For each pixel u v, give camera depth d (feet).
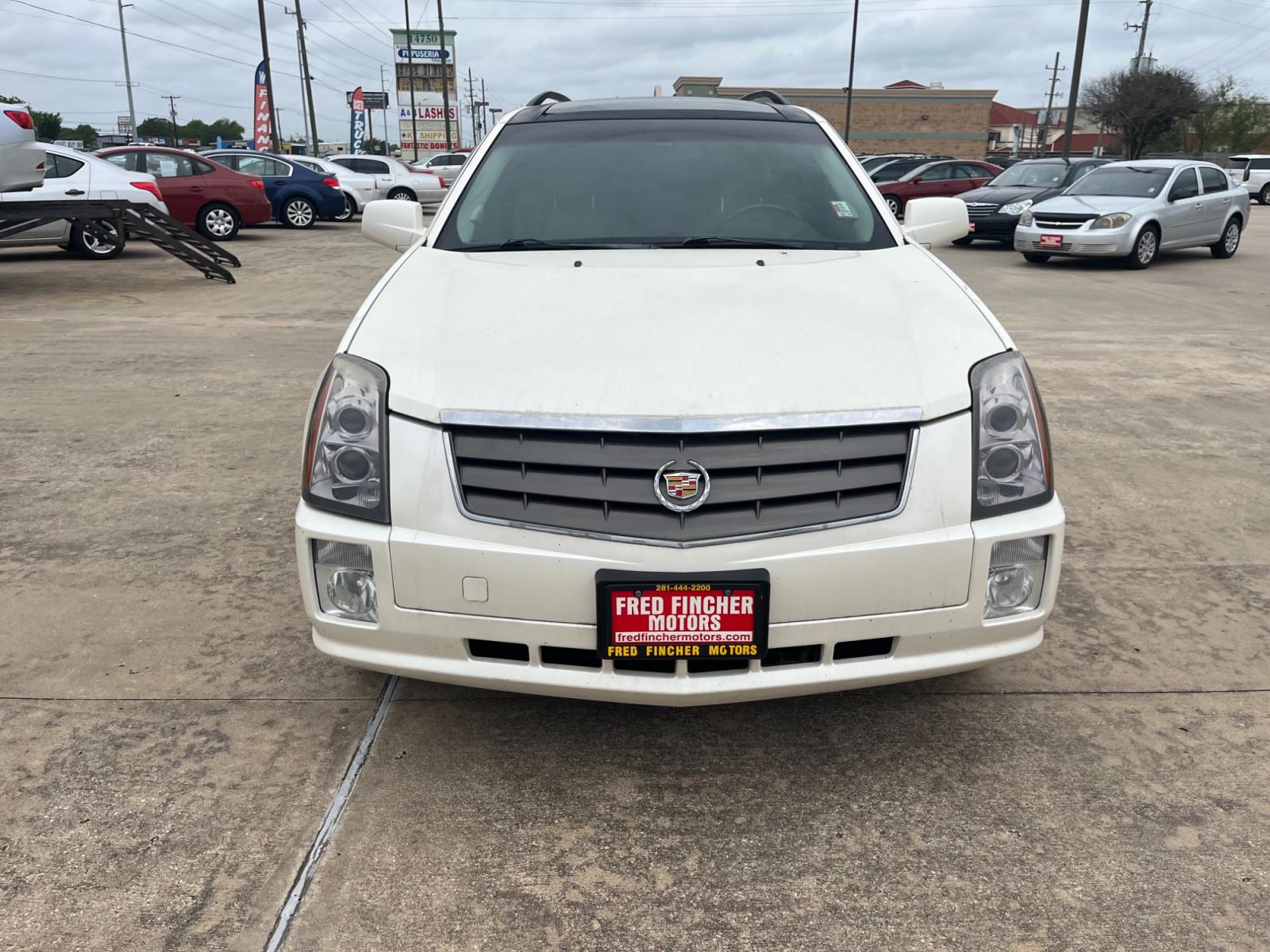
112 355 21.99
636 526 6.56
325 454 7.02
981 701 8.64
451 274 8.64
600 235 9.72
